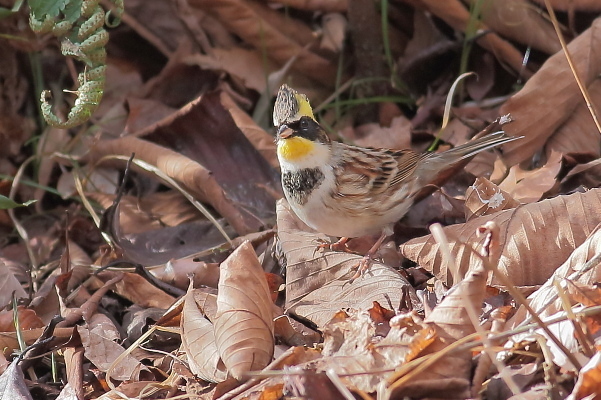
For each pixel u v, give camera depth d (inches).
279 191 460.1
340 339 268.5
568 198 329.7
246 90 549.6
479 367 249.9
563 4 492.1
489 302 306.2
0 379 300.2
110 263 386.9
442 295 318.0
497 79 521.0
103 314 355.3
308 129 372.2
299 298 338.0
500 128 441.1
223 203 431.2
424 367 242.4
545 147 444.1
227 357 278.4
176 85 560.4
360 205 378.9
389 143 492.1
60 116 538.9
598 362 229.8
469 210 375.6
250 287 290.4
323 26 555.5
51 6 338.0
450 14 508.7
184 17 558.6
